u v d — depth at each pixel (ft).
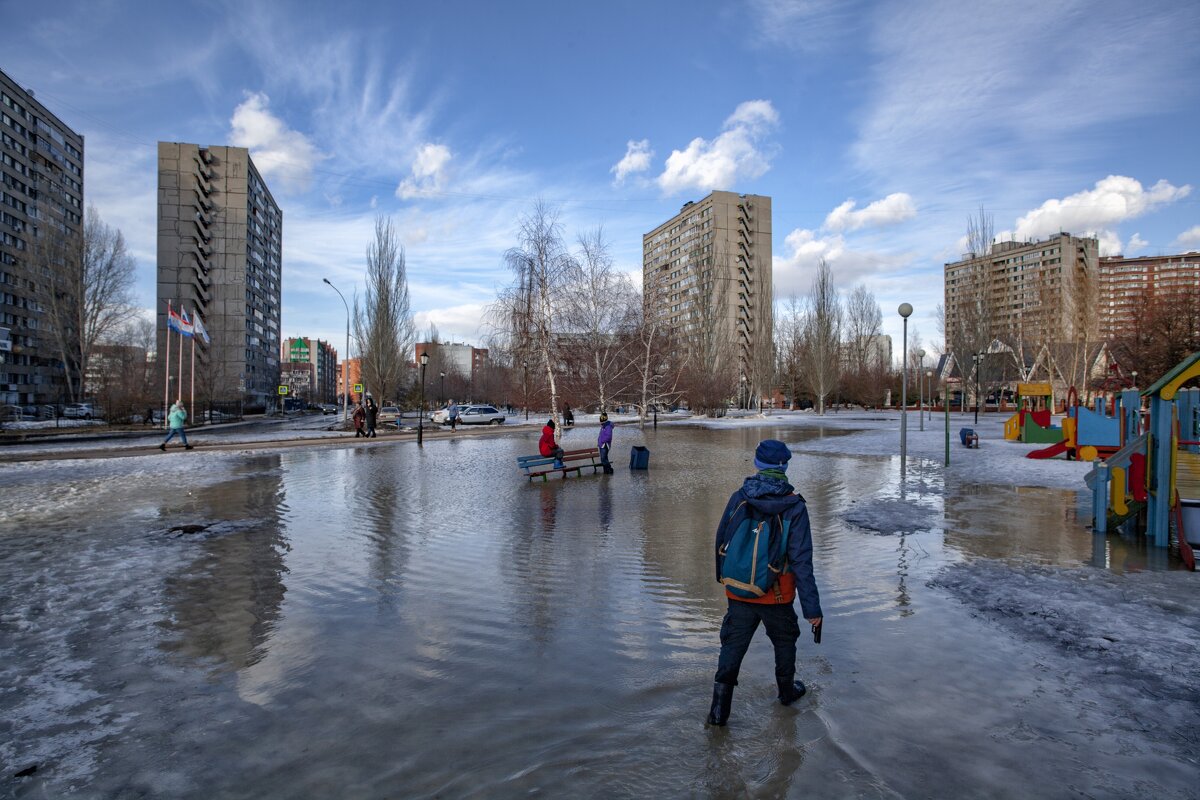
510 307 111.34
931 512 32.76
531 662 14.29
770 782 9.57
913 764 10.01
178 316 124.77
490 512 33.78
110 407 119.75
